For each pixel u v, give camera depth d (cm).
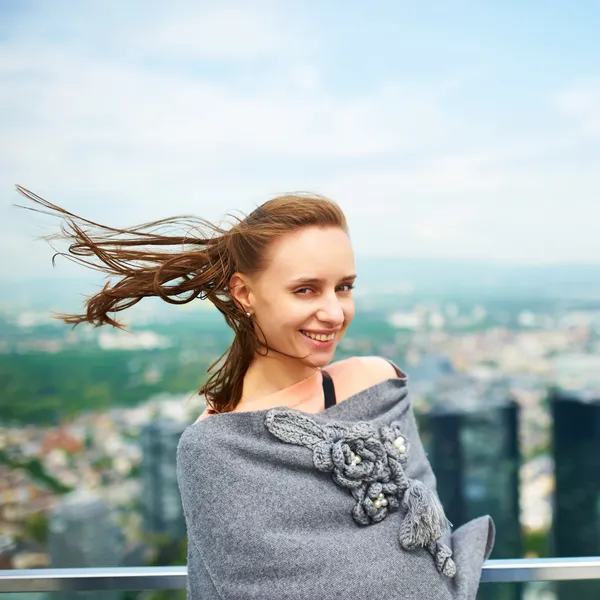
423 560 85
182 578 112
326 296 87
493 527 101
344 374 103
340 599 80
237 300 93
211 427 89
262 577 81
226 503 84
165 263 95
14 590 111
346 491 88
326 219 89
